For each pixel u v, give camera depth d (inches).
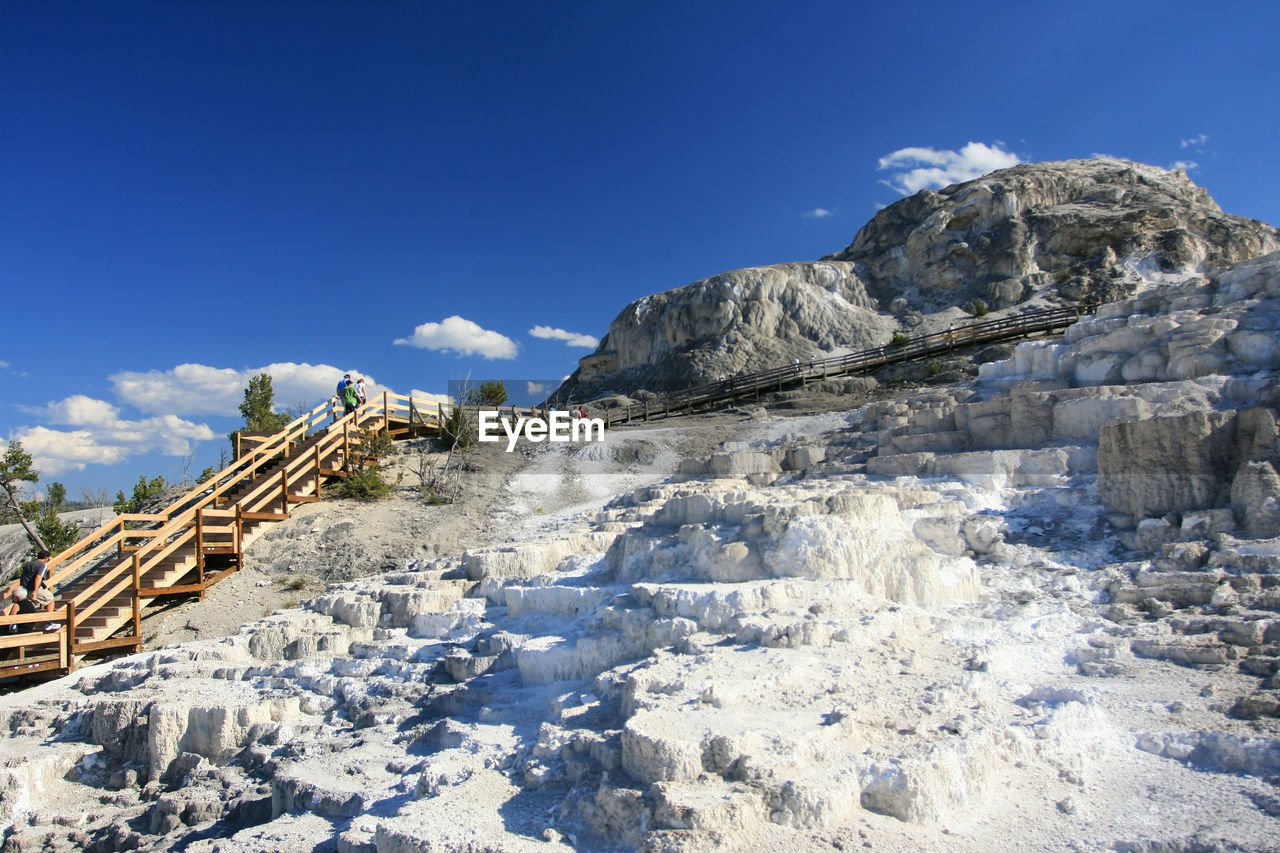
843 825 192.5
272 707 369.1
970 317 1646.2
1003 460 450.3
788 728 219.6
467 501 796.0
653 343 2123.5
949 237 1913.1
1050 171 1968.5
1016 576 356.2
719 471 604.4
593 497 798.5
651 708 237.8
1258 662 247.1
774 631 283.0
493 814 221.9
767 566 339.0
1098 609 313.7
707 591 314.8
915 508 407.5
